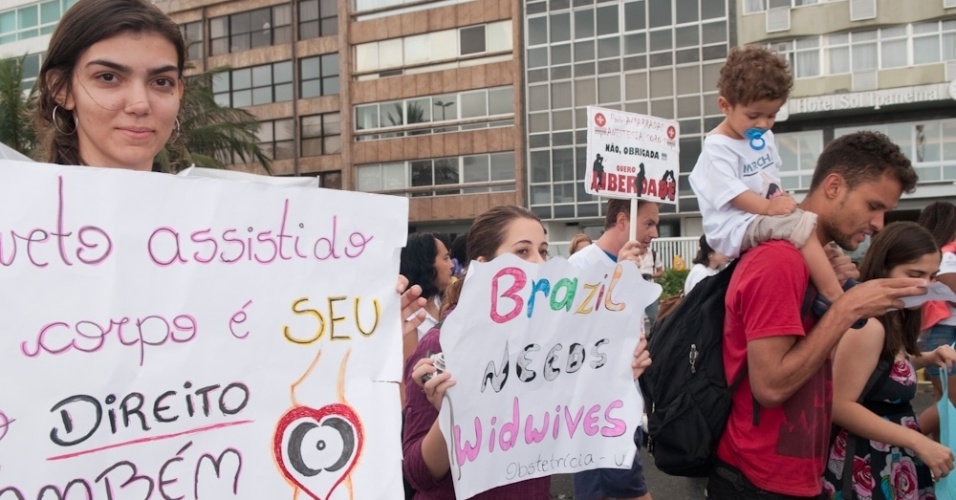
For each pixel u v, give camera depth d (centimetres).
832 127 2211
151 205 143
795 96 2214
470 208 2836
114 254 139
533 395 200
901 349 284
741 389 228
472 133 2827
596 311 214
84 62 157
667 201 458
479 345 186
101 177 138
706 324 236
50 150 170
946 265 436
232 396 150
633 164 441
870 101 2109
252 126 2755
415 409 210
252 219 154
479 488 186
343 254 166
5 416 127
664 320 255
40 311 131
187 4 3362
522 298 195
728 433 231
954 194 2078
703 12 2392
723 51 2367
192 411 145
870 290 201
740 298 221
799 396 220
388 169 2998
